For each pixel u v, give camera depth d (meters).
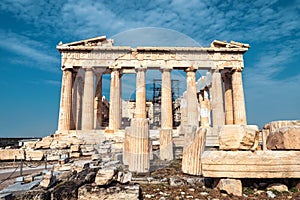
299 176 8.05
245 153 8.16
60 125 30.44
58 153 19.34
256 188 8.34
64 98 31.34
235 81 34.03
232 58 34.09
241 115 33.22
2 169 14.46
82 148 16.27
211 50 33.78
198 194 7.83
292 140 8.38
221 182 8.04
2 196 6.32
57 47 31.94
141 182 8.71
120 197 6.52
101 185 6.70
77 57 32.19
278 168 8.02
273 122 10.80
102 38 32.25
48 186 7.25
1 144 26.81
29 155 18.56
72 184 7.25
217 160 8.15
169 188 8.30
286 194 7.92
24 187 7.45
